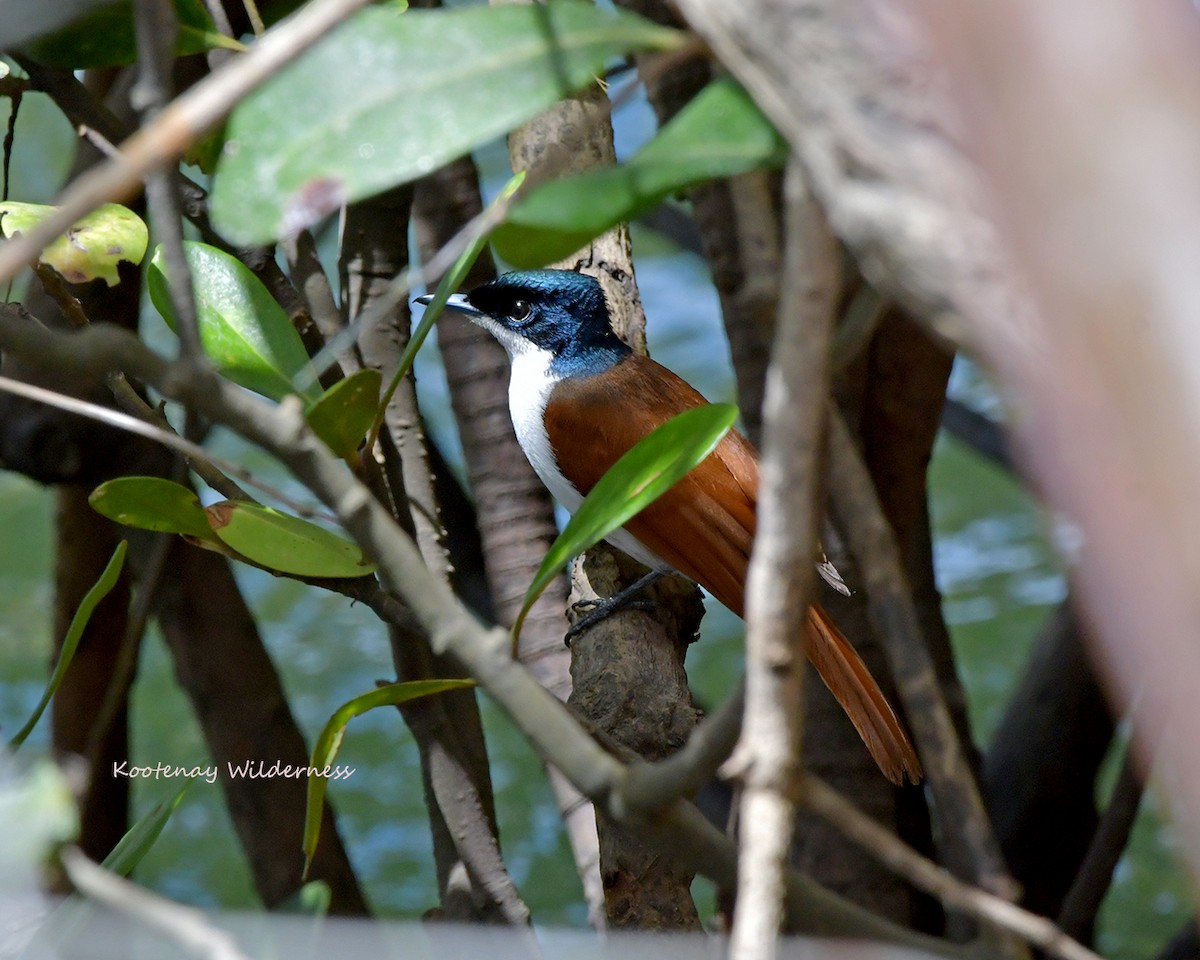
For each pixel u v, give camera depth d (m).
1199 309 1.68
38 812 3.10
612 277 9.24
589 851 7.84
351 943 5.59
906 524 8.70
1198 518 1.68
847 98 2.26
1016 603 15.62
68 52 5.23
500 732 14.90
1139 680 2.01
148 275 5.05
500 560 8.77
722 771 2.63
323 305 7.14
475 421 9.04
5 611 15.61
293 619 16.45
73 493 9.46
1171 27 1.74
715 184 8.04
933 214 2.17
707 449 3.71
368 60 2.88
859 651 8.94
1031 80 1.78
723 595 7.96
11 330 2.91
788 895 3.16
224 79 2.45
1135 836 12.59
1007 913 2.66
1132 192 1.72
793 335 2.41
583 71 2.89
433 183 9.13
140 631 7.28
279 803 9.11
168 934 3.11
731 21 2.39
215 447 16.28
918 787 9.02
